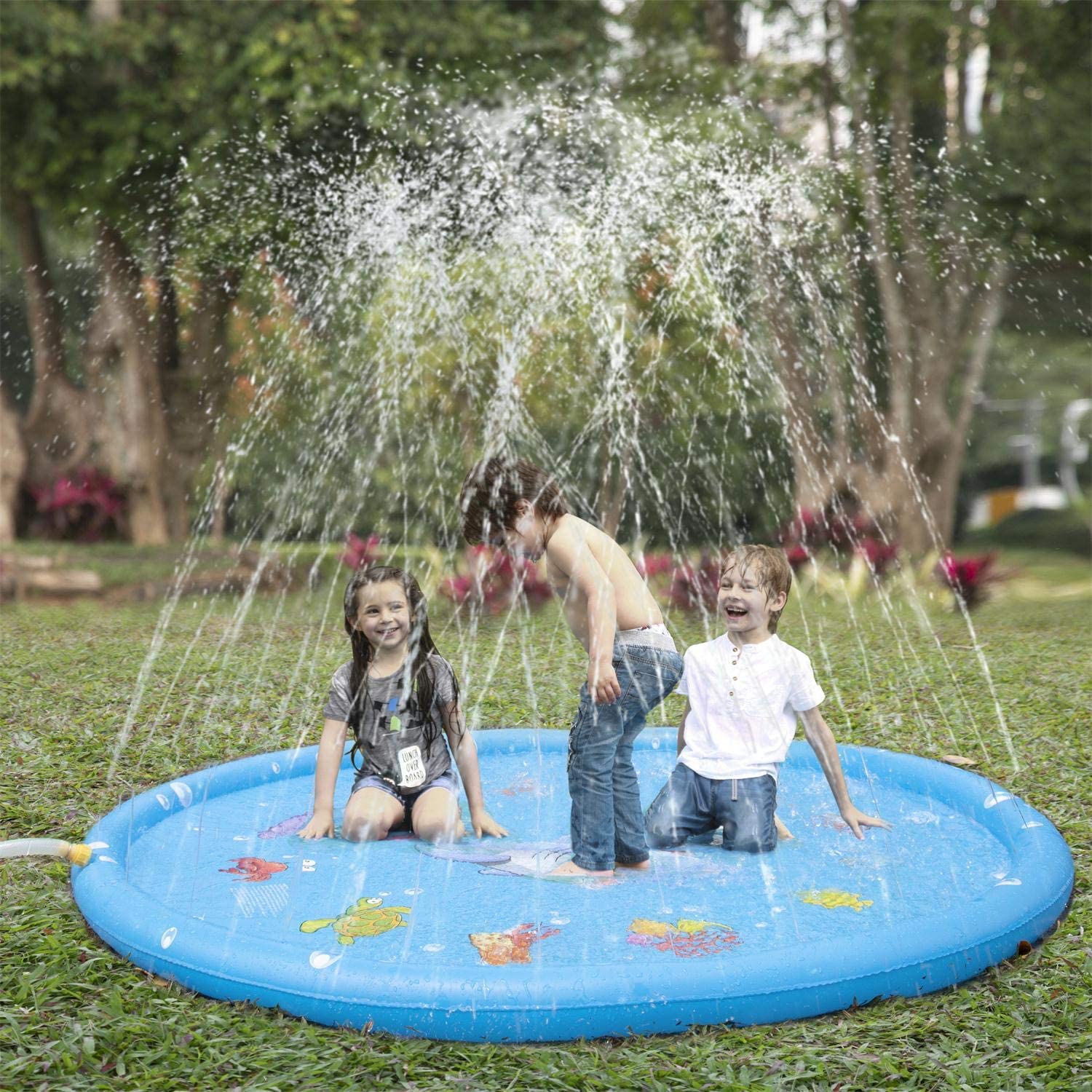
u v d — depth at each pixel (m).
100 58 10.73
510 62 11.19
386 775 3.22
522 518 2.84
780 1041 2.11
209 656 6.77
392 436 10.62
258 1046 2.08
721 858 2.99
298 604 9.59
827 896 2.71
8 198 12.20
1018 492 29.25
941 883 2.80
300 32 10.48
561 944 2.41
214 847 3.09
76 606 9.52
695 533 12.02
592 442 10.51
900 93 11.90
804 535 11.06
